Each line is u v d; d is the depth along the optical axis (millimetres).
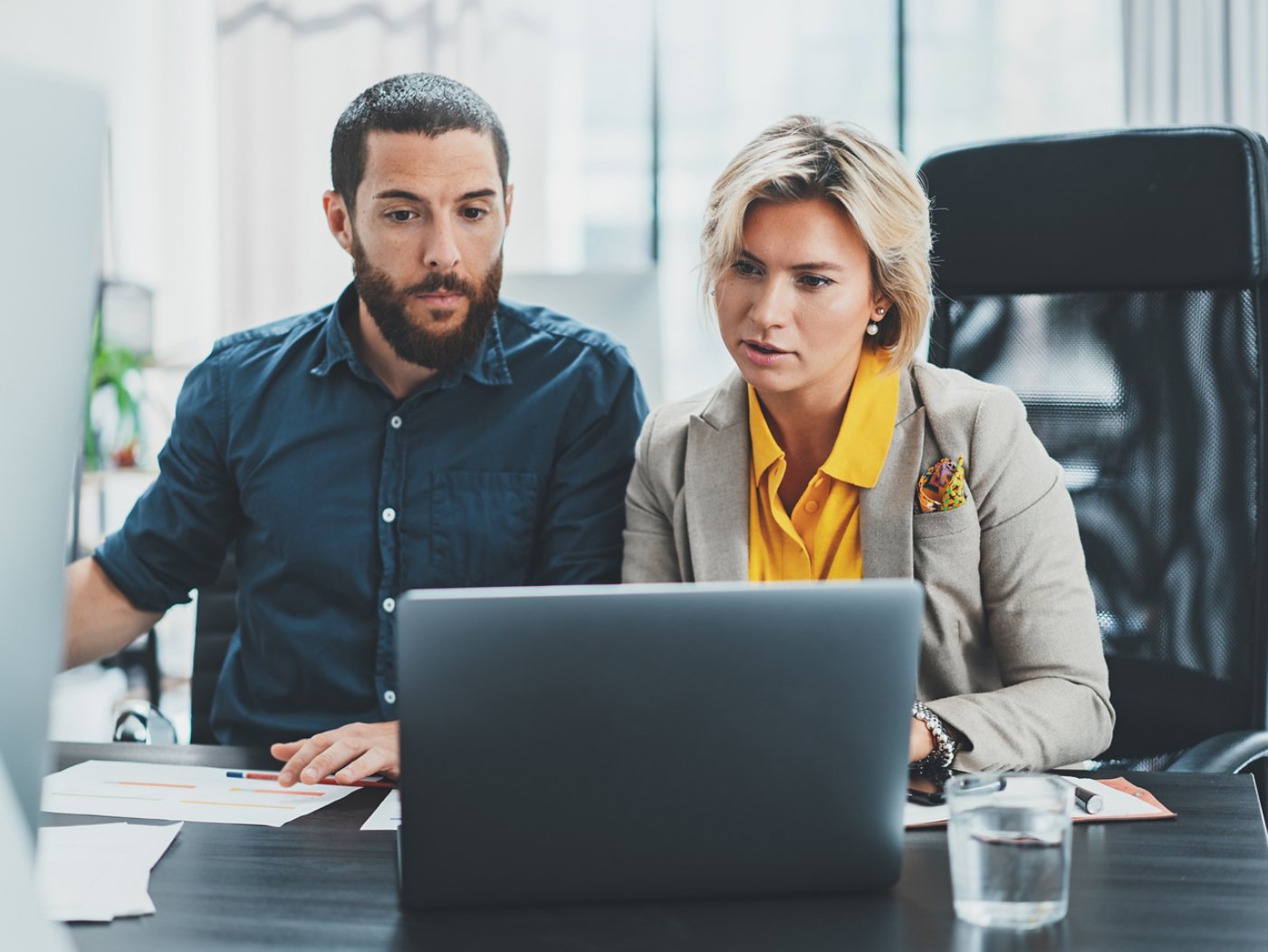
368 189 1514
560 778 834
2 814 582
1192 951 789
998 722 1193
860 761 859
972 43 4078
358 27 4059
